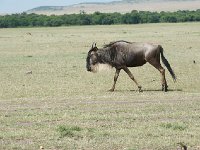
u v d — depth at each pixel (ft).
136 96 118.93
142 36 373.40
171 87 137.08
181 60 199.21
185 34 389.80
